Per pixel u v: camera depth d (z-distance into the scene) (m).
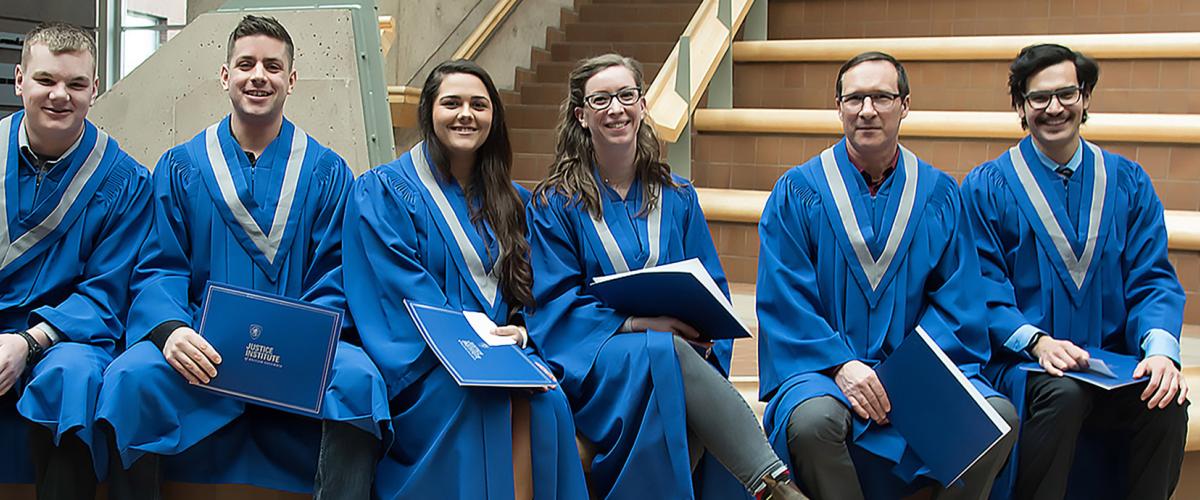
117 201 2.84
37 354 2.60
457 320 2.71
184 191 2.86
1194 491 3.12
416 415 2.61
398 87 6.39
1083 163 3.02
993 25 5.89
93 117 4.35
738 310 4.27
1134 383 2.65
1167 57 5.06
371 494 2.63
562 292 2.91
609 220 2.95
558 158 3.02
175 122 4.27
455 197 2.91
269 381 2.54
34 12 6.21
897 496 2.71
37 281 2.76
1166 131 4.63
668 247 2.97
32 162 2.79
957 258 2.94
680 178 3.10
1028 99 2.96
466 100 2.86
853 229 2.89
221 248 2.85
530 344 2.88
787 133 5.23
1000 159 3.11
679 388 2.66
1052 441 2.71
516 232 2.92
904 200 2.90
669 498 2.66
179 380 2.56
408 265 2.78
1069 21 5.75
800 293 2.89
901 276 2.89
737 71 5.80
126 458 2.45
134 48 10.35
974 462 2.50
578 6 8.58
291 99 4.15
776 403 2.77
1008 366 2.88
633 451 2.66
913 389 2.59
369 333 2.74
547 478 2.60
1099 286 3.01
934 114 5.02
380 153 4.11
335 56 4.10
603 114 2.87
